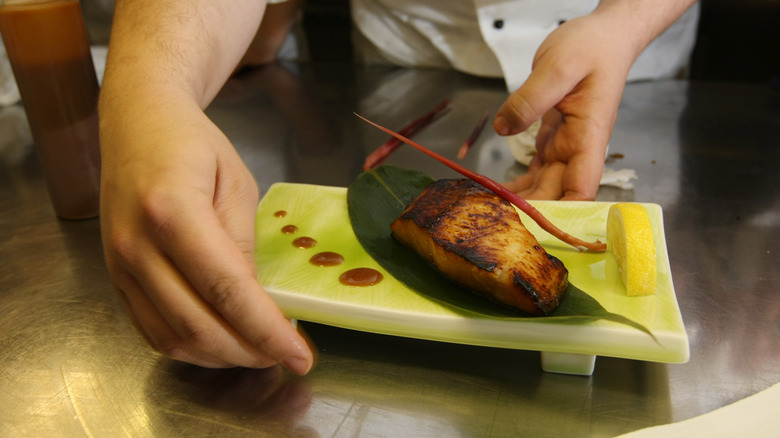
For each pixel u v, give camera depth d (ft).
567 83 1.67
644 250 1.26
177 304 1.11
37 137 1.78
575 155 1.72
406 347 1.30
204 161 1.18
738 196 1.88
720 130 2.36
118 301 1.51
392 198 1.65
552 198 1.72
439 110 2.64
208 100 1.66
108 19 3.57
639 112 2.57
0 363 1.32
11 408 1.21
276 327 1.11
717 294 1.44
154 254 1.10
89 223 1.88
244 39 1.81
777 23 3.57
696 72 3.89
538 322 1.20
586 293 1.28
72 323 1.44
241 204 1.26
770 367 1.23
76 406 1.20
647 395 1.18
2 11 1.62
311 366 1.22
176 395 1.21
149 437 1.13
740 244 1.63
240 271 1.09
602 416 1.14
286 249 1.47
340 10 4.17
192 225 1.07
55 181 1.83
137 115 1.25
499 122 1.74
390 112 2.65
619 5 1.93
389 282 1.35
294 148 2.32
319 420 1.15
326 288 1.32
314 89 2.99
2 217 1.93
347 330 1.35
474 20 3.00
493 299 1.29
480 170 2.09
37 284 1.59
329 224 1.57
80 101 1.75
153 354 1.32
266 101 2.85
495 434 1.11
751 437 1.05
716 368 1.23
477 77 3.07
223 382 1.24
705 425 1.07
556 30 1.87
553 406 1.16
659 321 1.20
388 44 3.24
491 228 1.36
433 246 1.34
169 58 1.46
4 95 2.87
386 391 1.20
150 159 1.14
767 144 2.22
